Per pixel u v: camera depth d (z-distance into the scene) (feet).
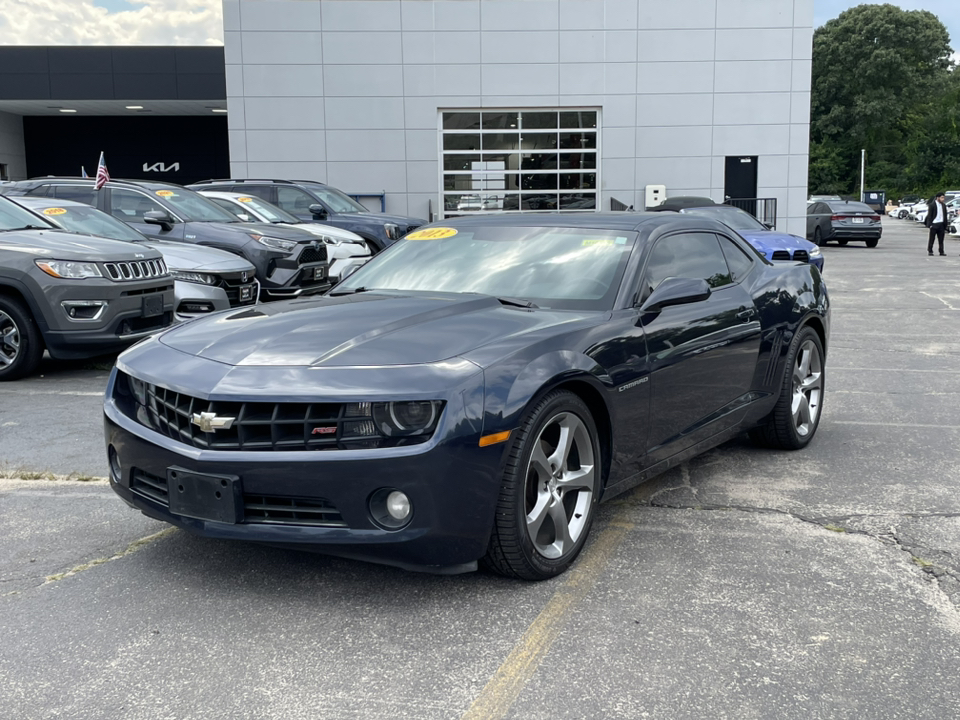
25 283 24.18
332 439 10.05
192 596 11.03
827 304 18.78
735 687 8.88
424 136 75.77
